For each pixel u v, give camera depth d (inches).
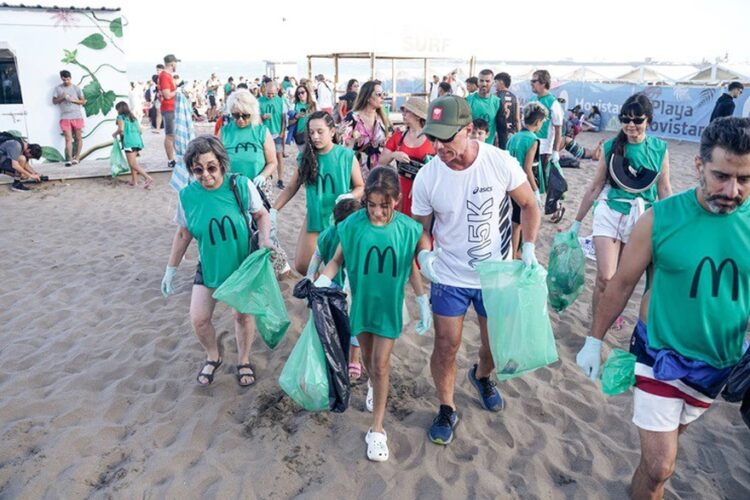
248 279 144.1
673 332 94.4
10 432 143.6
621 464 132.8
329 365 129.0
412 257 128.6
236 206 146.4
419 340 189.6
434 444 138.3
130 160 428.1
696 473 130.6
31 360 179.0
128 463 133.0
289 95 810.2
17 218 346.9
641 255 95.5
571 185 445.4
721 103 569.0
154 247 291.7
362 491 124.9
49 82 486.9
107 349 185.3
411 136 191.3
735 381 90.9
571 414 151.3
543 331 123.3
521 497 123.6
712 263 89.7
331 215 174.1
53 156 501.4
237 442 139.4
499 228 128.1
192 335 193.8
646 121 161.2
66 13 480.1
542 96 298.0
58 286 239.3
